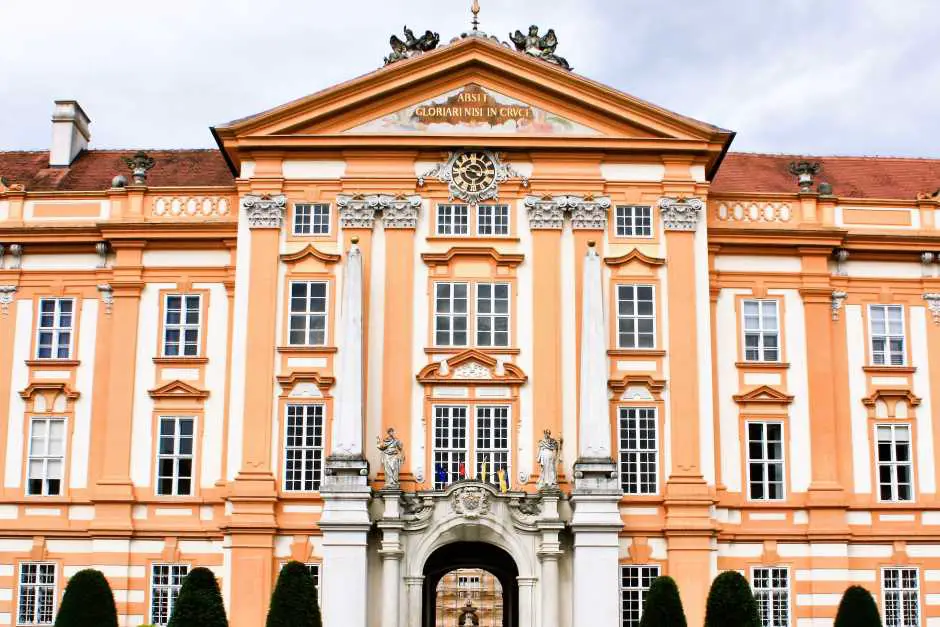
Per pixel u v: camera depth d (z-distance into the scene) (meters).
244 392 51.78
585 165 53.81
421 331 52.19
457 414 51.56
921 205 57.53
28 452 54.41
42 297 55.91
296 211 53.47
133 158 58.47
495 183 53.50
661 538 51.03
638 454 51.75
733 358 54.97
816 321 55.66
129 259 55.31
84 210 56.44
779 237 55.78
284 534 50.72
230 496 50.66
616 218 53.59
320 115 53.41
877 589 53.75
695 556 50.66
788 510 53.59
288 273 52.84
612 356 52.31
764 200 56.47
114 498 52.81
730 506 53.31
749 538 53.03
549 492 48.66
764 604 52.75
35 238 55.81
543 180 53.47
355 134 53.50
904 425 55.59
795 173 62.56
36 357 55.41
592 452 49.25
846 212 57.06
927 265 57.19
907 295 56.88
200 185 59.91
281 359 52.19
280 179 53.38
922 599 53.84
